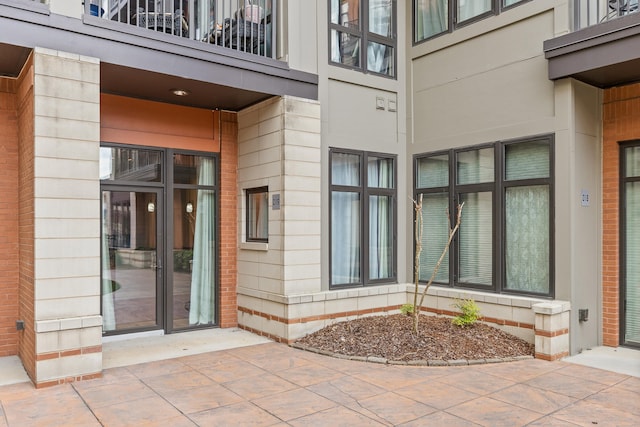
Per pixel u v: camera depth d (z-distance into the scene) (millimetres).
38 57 4430
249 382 4551
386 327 6043
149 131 6285
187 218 6688
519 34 5898
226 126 6902
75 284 4594
